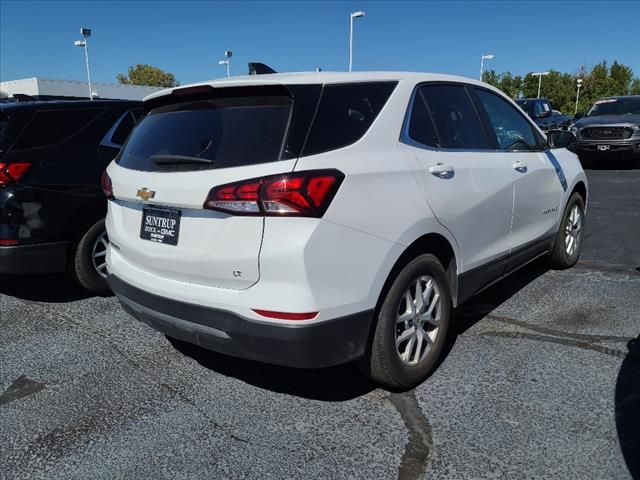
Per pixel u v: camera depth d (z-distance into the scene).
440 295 3.34
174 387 3.38
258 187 2.56
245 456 2.68
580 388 3.19
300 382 3.39
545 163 4.64
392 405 3.09
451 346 3.80
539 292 4.87
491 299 4.71
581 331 4.01
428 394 3.18
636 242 6.60
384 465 2.58
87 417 3.07
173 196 2.82
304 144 2.64
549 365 3.48
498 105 4.29
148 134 3.27
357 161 2.79
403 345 3.21
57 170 4.57
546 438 2.72
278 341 2.60
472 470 2.51
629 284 5.04
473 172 3.56
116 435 2.89
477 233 3.62
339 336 2.70
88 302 4.94
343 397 3.20
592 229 7.33
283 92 2.76
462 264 3.52
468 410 3.00
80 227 4.76
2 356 3.86
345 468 2.56
